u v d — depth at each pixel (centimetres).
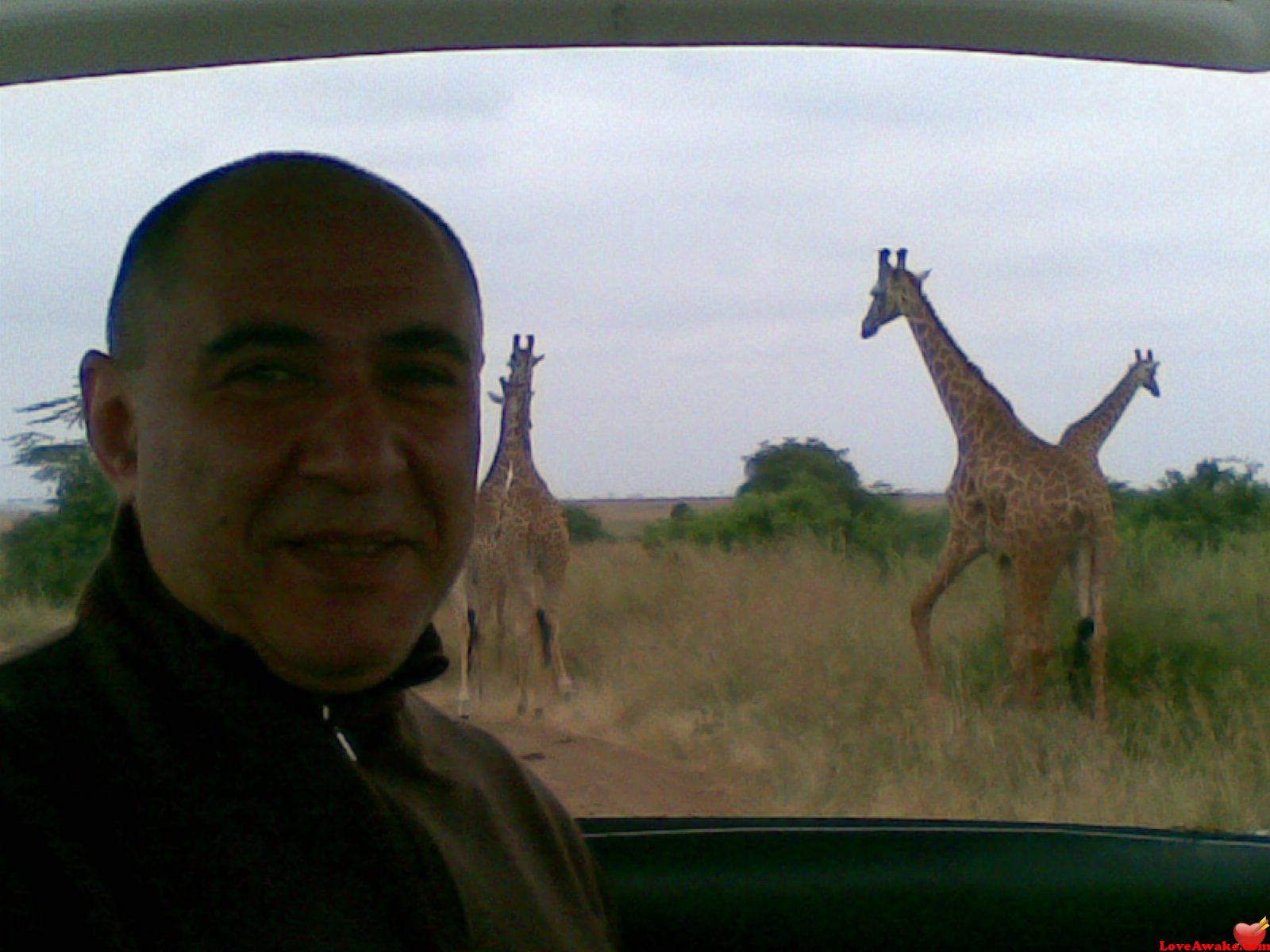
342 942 57
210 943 54
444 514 63
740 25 78
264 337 59
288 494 59
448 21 77
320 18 76
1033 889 101
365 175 64
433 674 68
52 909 52
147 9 75
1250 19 79
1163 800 152
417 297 62
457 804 72
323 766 59
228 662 59
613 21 78
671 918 99
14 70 80
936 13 77
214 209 60
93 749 57
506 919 70
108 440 63
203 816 56
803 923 100
